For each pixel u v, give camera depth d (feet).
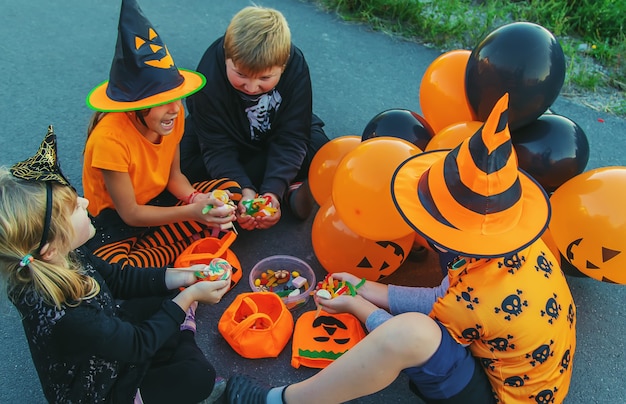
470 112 7.62
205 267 6.59
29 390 6.44
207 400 6.37
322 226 7.39
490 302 5.37
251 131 8.61
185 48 12.87
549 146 6.85
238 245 8.45
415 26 14.12
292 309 7.53
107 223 7.56
